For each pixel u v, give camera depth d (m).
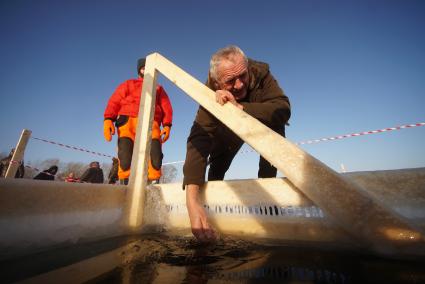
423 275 0.65
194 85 1.39
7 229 0.89
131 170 1.55
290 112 1.54
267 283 0.65
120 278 0.71
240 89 1.53
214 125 1.56
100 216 1.26
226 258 0.90
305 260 0.85
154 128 2.94
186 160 1.45
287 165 0.93
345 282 0.64
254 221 1.26
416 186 0.98
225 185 1.38
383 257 0.76
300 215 1.15
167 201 1.58
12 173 3.93
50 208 1.04
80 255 0.95
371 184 1.06
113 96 3.02
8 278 0.71
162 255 0.94
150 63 1.77
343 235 1.03
